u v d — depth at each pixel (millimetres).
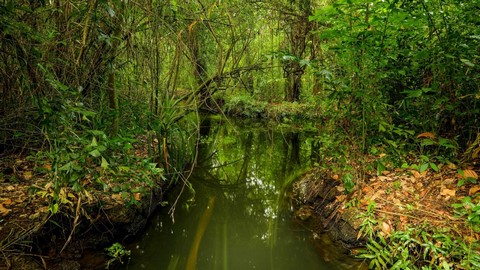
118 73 3863
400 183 3070
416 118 3334
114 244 2805
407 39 3236
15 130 3029
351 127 3512
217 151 7191
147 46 3875
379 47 2848
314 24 6219
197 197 4691
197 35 4938
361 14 3215
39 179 3123
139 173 2820
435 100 2906
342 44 2961
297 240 3312
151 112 4027
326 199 3627
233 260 3115
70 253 2568
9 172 3209
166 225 3666
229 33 5785
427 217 2584
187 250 3309
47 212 2455
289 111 9219
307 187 4215
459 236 2275
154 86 4215
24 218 2531
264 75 8625
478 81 2758
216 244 3451
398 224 2619
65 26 2812
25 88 2998
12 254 2244
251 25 5773
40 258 2393
